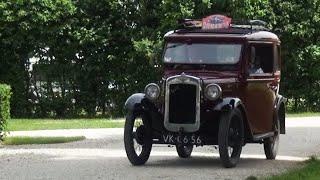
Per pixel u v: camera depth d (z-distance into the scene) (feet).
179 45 44.83
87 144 56.95
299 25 101.55
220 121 41.06
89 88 98.07
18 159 45.85
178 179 36.68
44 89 97.91
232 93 42.88
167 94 41.73
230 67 43.62
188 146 45.29
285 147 56.34
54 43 95.86
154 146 55.36
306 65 105.29
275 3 100.73
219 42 44.27
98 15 96.73
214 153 51.03
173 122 41.73
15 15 92.32
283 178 35.12
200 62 43.98
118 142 58.75
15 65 96.89
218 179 36.68
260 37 45.65
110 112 99.04
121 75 97.50
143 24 97.50
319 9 102.99
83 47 96.63
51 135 64.13
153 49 91.76
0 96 56.39
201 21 46.06
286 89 106.63
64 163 43.73
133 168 41.42
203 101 41.45
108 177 37.42
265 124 46.47
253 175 37.99
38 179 36.65
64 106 98.02
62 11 93.86
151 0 97.40
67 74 97.55
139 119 43.21
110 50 96.99
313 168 38.55
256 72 45.01
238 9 94.63
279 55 48.98
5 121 57.31
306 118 91.25
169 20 94.02
